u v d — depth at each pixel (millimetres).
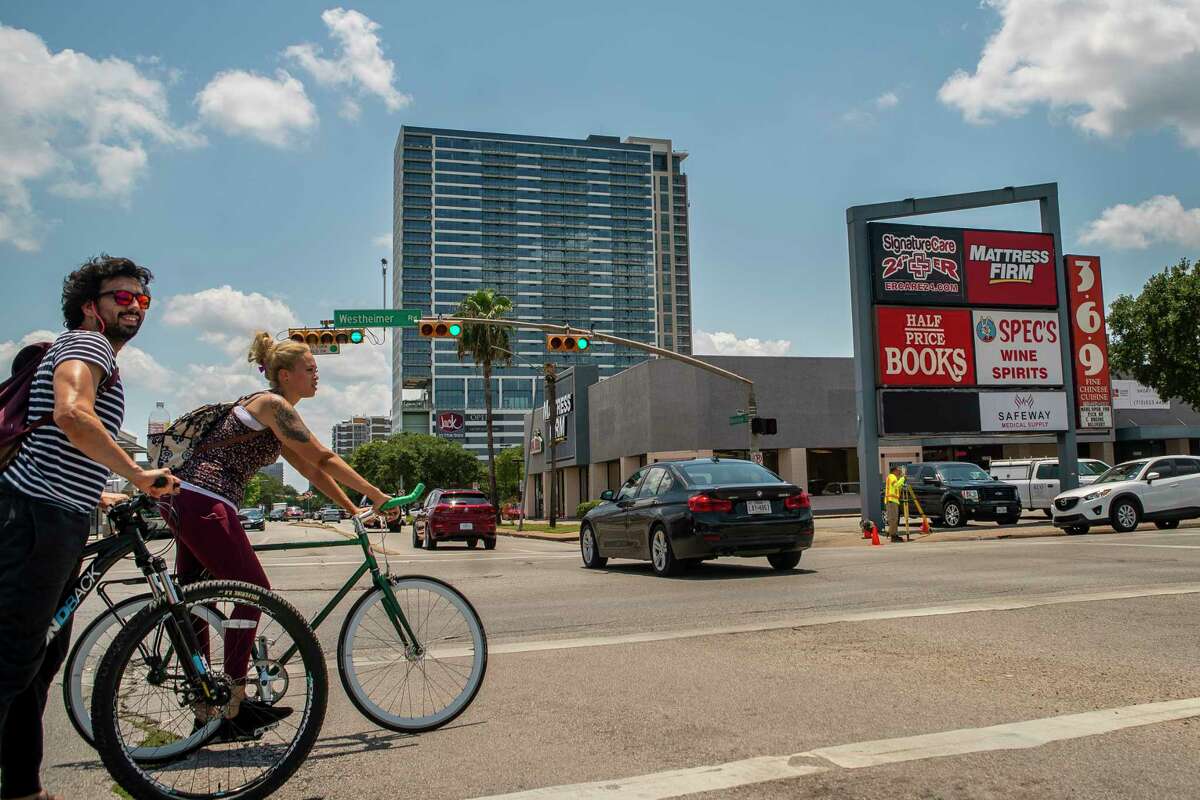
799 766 3666
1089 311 25094
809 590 9336
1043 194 24312
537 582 11398
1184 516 19078
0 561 2947
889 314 22828
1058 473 26656
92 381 3090
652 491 12320
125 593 4266
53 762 4023
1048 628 6672
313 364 4656
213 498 4086
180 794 3285
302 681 3674
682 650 6242
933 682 5102
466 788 3504
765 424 23453
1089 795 3273
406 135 188500
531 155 195250
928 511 24406
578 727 4340
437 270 187375
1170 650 5840
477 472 114812
